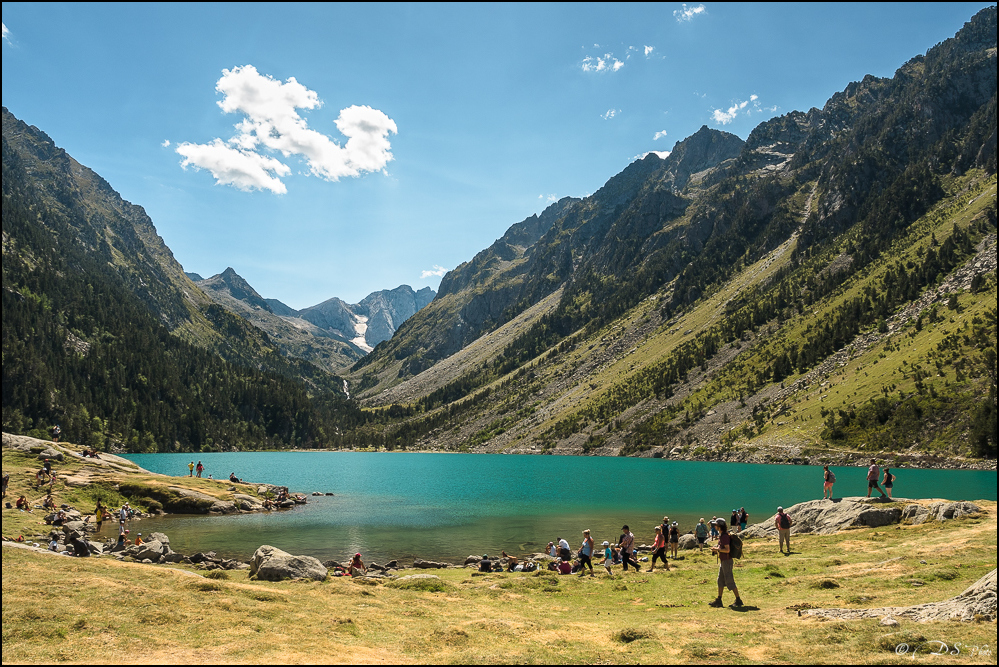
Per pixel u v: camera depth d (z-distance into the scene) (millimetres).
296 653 15367
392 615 20672
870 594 22594
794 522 45250
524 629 19109
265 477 133875
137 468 76812
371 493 94312
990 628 15773
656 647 16641
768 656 15195
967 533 32625
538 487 102500
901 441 129125
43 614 17281
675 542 40219
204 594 21000
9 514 48844
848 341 194125
